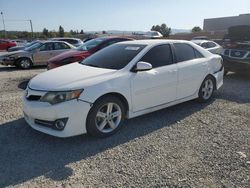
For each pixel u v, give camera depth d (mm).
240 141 4316
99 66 4949
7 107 5938
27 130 4680
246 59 9023
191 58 5875
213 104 6270
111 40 9711
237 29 10039
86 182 3207
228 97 6883
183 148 4062
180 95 5594
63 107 3943
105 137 4418
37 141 4277
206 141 4312
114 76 4453
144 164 3600
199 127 4895
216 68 6488
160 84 5066
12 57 13102
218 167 3535
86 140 4316
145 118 5316
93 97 4121
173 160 3707
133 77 4637
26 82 9109
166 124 5020
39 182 3211
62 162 3654
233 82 8914
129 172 3410
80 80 4242
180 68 5449
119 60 4938
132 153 3902
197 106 6105
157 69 5055
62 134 4004
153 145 4156
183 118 5340
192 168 3506
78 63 5449
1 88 8055
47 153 3902
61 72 4723
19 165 3576
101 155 3846
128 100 4609
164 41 5500
